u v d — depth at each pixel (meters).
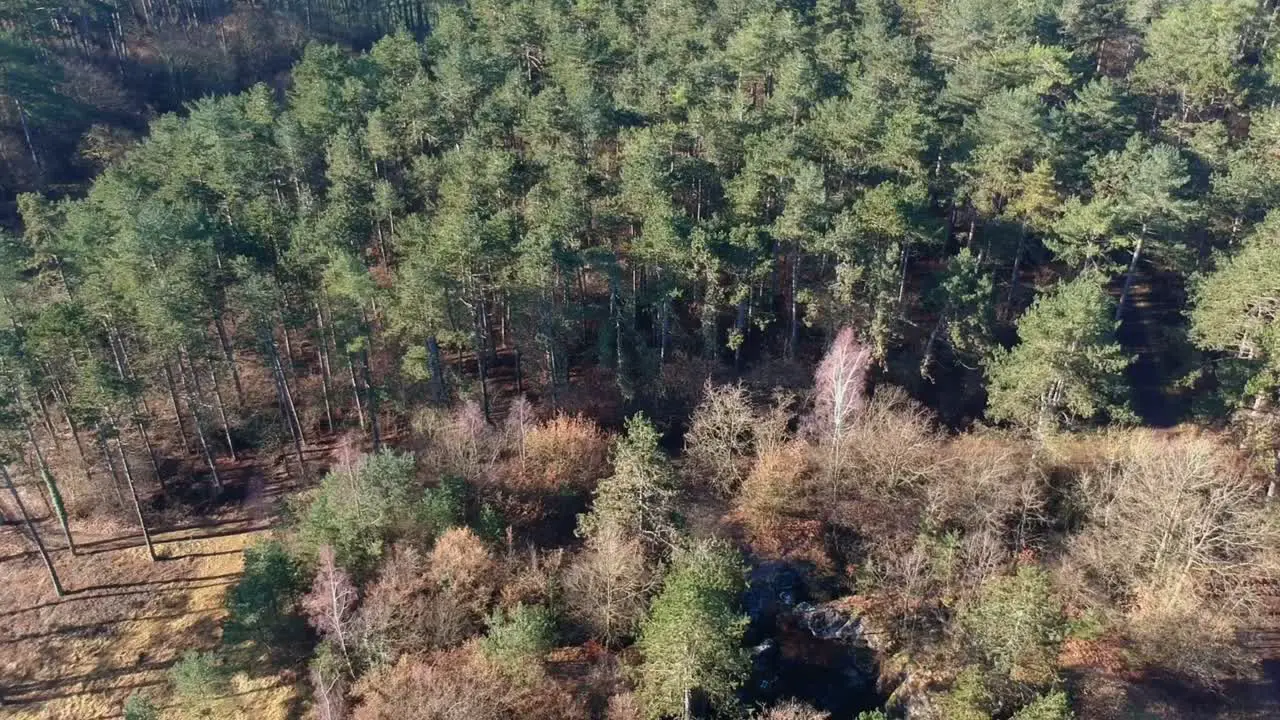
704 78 68.88
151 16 111.94
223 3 119.88
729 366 57.19
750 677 37.38
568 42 71.38
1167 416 51.31
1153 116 70.81
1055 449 41.09
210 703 39.19
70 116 90.19
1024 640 29.39
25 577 47.59
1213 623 31.88
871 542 40.94
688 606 30.73
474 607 37.53
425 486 44.72
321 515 41.41
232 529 51.22
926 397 54.44
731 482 46.50
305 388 61.19
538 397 57.84
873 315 52.06
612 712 33.19
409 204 67.44
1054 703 26.16
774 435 46.56
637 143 56.97
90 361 46.09
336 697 36.09
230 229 55.03
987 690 29.11
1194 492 35.53
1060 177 57.25
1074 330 39.78
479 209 53.44
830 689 37.25
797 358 57.34
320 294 52.50
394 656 35.88
